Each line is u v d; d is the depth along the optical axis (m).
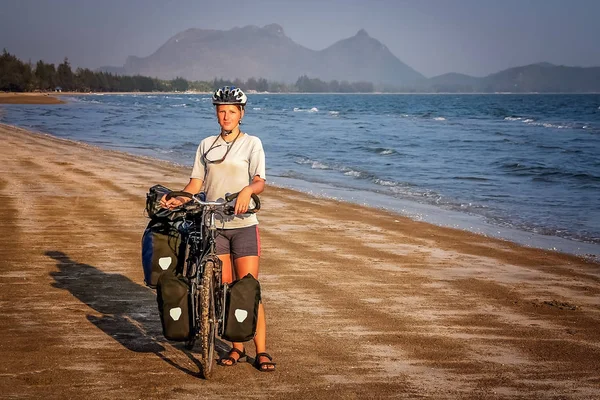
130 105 103.81
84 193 13.73
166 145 29.23
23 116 58.31
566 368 5.21
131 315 6.26
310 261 8.59
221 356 5.36
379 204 14.08
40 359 5.13
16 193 13.49
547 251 9.74
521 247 9.97
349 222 11.57
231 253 5.08
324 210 12.75
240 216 4.97
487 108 100.69
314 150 27.30
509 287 7.62
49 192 13.73
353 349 5.51
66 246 9.02
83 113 66.94
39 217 11.05
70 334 5.71
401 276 7.96
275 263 8.44
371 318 6.33
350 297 7.01
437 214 13.02
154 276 4.94
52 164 18.98
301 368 5.09
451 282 7.77
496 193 16.17
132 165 19.47
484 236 10.74
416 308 6.69
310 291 7.20
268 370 5.01
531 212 13.56
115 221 10.82
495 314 6.57
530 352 5.54
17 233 9.77
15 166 18.19
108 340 5.59
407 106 118.25
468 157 24.67
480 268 8.52
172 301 4.69
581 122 53.53
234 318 4.70
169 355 5.30
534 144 30.34
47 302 6.59
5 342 5.48
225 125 5.00
